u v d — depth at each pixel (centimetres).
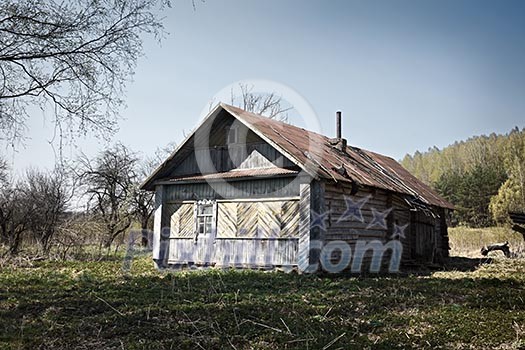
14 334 604
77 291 931
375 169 1922
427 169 9731
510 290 974
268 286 1045
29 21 979
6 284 1034
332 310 753
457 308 780
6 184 2192
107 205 2992
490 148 8231
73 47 1031
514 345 565
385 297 888
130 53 1071
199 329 621
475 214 5562
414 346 565
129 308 748
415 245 1908
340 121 1967
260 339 585
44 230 2069
